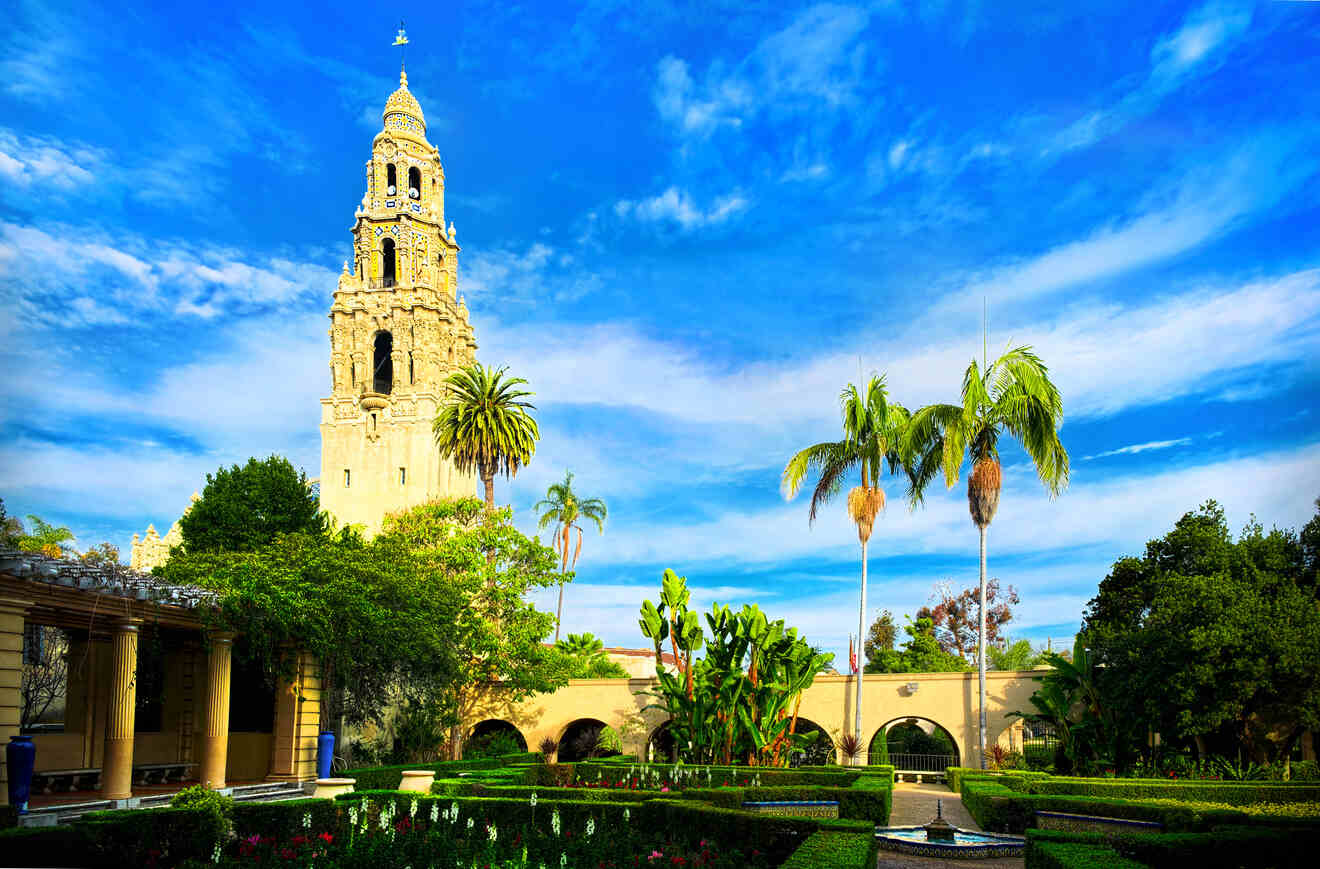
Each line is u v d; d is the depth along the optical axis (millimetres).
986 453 36969
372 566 32031
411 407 68250
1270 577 31828
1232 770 28156
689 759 32812
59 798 22344
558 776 30078
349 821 18000
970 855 18953
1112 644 31859
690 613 33344
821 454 40062
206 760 24500
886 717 39875
